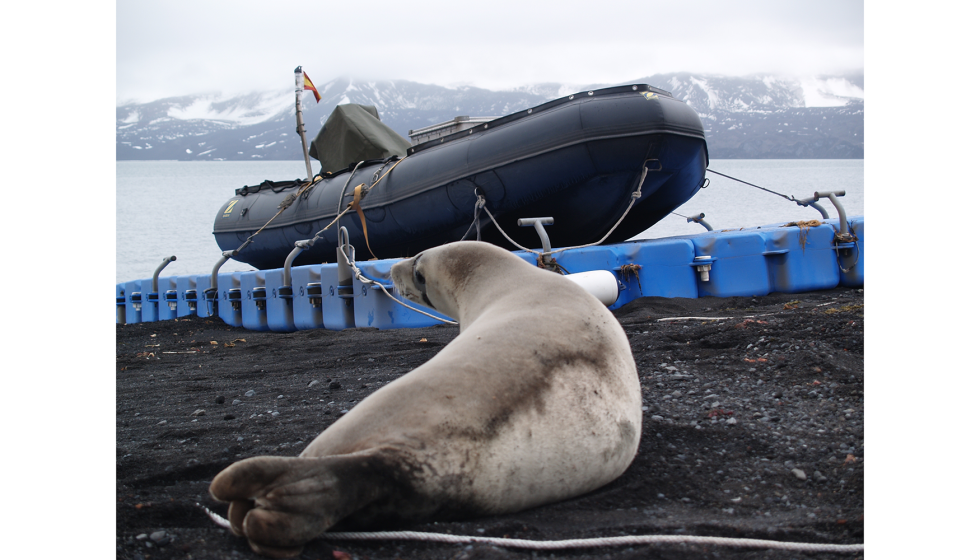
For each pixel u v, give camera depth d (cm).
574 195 866
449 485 197
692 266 766
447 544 195
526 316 245
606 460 232
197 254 2012
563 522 214
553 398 217
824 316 489
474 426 201
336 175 1097
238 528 192
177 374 578
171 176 13325
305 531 180
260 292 927
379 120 1226
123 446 334
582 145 809
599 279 593
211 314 1041
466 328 285
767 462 273
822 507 231
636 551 196
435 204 916
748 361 419
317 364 561
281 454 304
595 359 236
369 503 190
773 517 224
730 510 231
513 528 206
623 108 804
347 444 199
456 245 323
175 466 290
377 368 519
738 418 321
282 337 797
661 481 254
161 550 202
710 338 478
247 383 505
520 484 211
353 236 1027
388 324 766
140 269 1759
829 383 362
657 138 800
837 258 782
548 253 700
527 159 838
